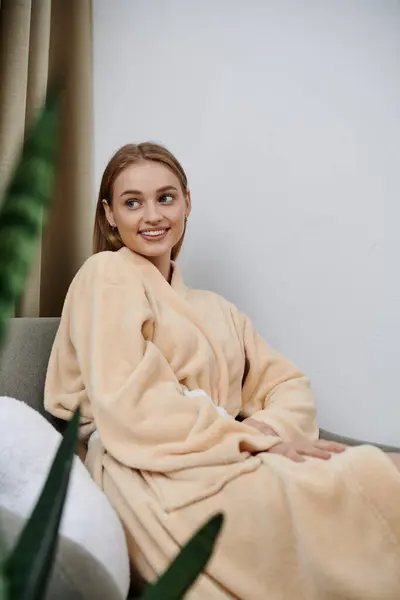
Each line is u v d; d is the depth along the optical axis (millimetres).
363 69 1443
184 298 1242
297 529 762
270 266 1460
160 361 1025
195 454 895
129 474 936
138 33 1512
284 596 767
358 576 723
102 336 1016
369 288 1424
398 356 1412
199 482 864
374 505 760
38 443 846
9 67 1230
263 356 1295
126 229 1205
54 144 261
